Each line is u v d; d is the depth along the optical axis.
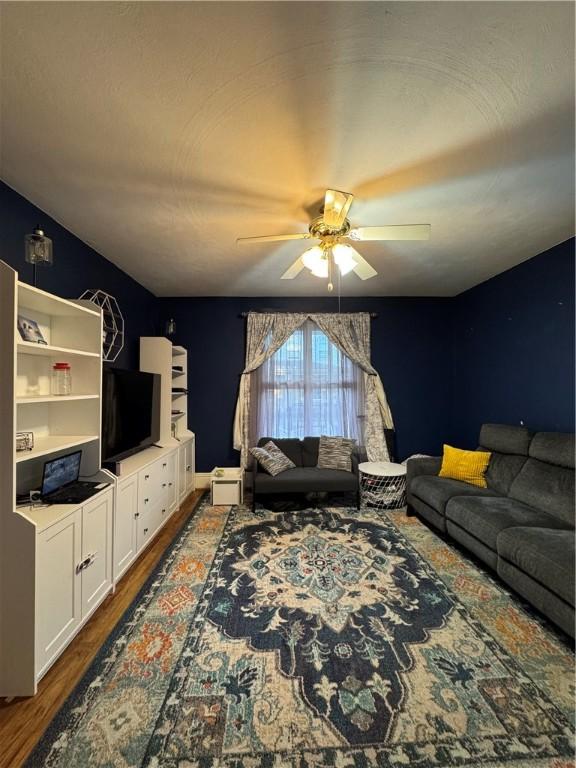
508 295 3.60
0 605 1.51
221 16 1.09
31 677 1.49
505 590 2.26
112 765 1.23
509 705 1.45
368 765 1.23
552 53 1.22
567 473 2.58
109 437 2.64
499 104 1.45
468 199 2.21
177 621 1.96
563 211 2.38
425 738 1.31
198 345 4.58
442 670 1.62
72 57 1.23
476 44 1.19
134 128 1.56
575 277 2.82
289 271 2.56
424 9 1.08
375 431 4.47
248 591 2.25
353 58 1.24
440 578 2.40
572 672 1.61
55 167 1.84
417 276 3.80
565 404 2.94
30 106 1.43
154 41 1.17
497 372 3.79
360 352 4.53
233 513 3.63
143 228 2.54
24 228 2.13
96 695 1.49
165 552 2.78
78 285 2.70
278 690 1.52
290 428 4.53
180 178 1.94
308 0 1.05
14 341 1.54
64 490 2.04
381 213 2.39
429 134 1.62
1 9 1.06
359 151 1.74
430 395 4.70
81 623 1.88
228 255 3.06
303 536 3.07
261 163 1.82
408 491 3.58
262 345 4.49
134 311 3.80
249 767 1.22
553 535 2.08
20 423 2.06
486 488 3.16
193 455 4.43
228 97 1.40
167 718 1.39
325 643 1.79
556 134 1.63
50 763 1.24
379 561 2.63
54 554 1.66
